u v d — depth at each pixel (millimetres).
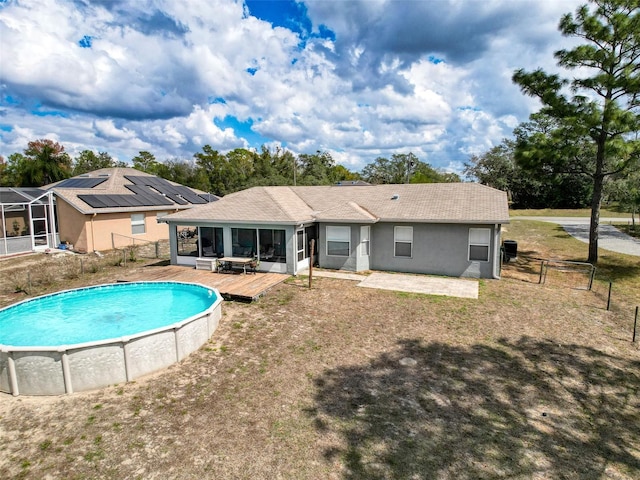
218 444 5598
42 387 7027
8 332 10078
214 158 58125
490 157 51031
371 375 7688
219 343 9258
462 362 8266
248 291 13094
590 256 17984
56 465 5199
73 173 52938
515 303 12383
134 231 24734
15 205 21047
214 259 16766
